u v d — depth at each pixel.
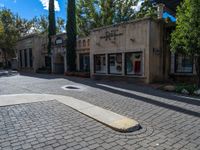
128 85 13.76
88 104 7.98
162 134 5.04
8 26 38.34
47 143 4.49
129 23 14.92
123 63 15.69
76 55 23.19
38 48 30.08
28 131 5.17
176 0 14.88
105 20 31.80
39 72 28.48
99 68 18.03
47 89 12.14
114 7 32.00
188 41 10.48
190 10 10.35
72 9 22.70
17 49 35.81
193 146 4.38
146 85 13.59
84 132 5.14
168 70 15.21
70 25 22.62
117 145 4.41
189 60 13.88
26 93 10.65
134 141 4.62
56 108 7.42
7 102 8.20
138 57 14.70
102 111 6.95
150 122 5.95
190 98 9.30
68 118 6.26
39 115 6.53
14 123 5.74
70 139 4.71
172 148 4.27
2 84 14.68
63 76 21.45
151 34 13.87
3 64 46.91
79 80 17.19
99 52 17.69
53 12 28.09
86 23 33.03
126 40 15.27
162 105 7.98
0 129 5.29
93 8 32.16
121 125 5.42
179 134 5.04
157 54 14.50
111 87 12.88
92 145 4.40
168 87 11.37
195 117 6.42
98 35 17.67
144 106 7.83
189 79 14.01
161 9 15.24
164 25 14.69
